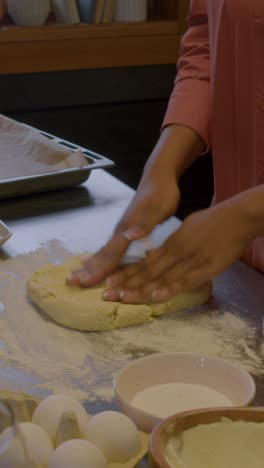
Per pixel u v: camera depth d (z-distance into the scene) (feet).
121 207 4.78
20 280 3.84
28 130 5.59
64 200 4.88
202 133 4.32
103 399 2.83
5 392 2.54
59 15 7.95
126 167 8.46
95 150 8.29
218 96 4.32
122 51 7.95
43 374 3.01
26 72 7.72
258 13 4.00
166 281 3.44
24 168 5.15
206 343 3.26
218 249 3.36
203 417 2.17
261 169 4.29
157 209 3.74
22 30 7.54
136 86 8.15
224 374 2.78
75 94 7.98
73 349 3.22
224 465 2.15
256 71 4.13
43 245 4.23
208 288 3.59
